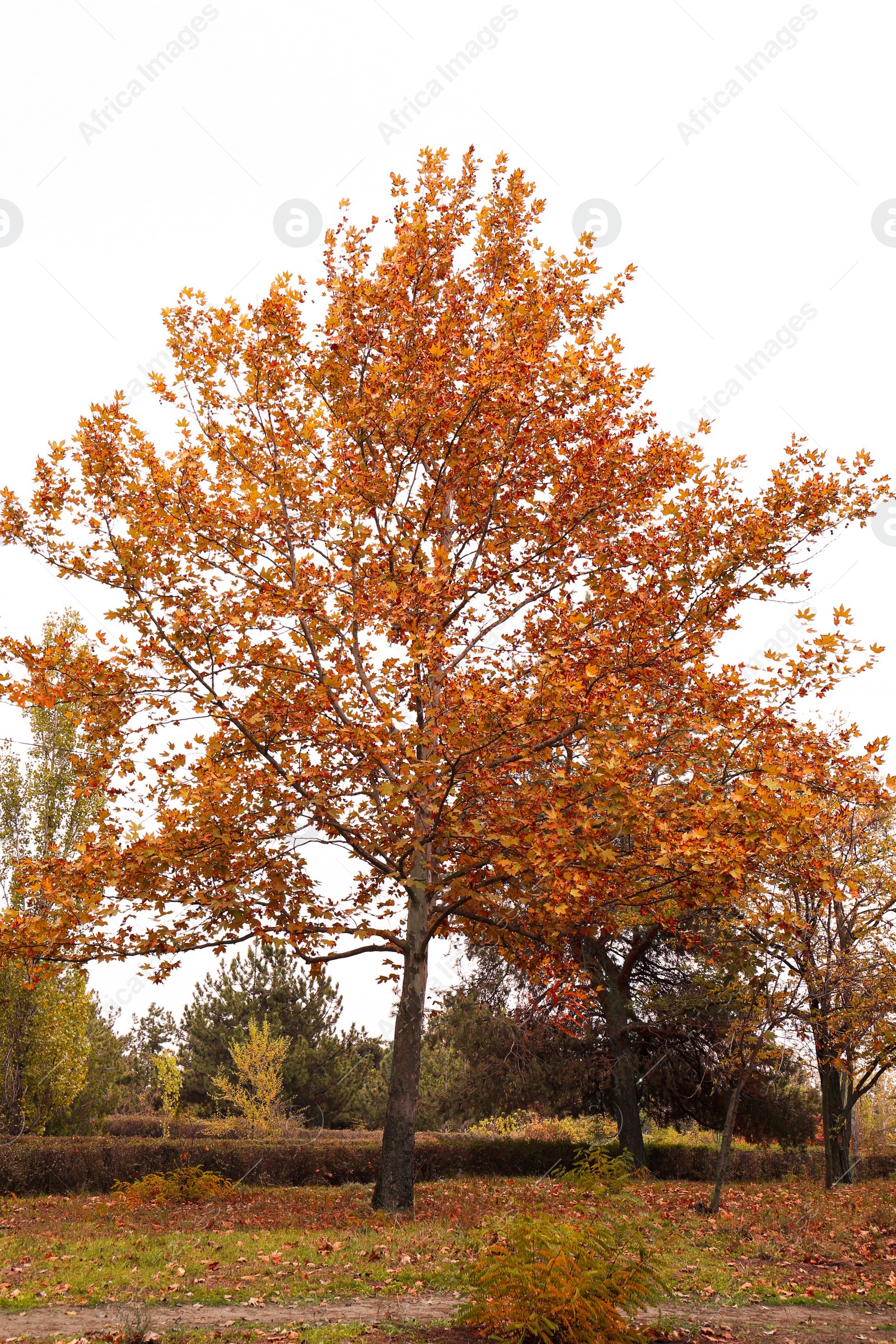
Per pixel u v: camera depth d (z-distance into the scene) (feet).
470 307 42.19
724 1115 68.39
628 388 40.45
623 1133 60.34
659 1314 21.62
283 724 38.63
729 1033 45.29
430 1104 101.09
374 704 39.27
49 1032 62.64
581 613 38.14
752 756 33.86
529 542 40.88
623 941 66.69
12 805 65.05
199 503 39.42
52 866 37.29
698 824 32.04
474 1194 43.29
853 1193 49.24
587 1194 25.75
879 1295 25.85
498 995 68.28
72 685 37.81
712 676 34.94
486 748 35.47
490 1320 19.02
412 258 41.57
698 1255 30.01
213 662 39.01
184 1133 79.82
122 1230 33.35
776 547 37.68
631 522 40.60
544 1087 65.82
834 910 51.52
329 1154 54.39
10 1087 61.21
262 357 40.93
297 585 40.45
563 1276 18.34
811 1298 25.46
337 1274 25.73
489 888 40.16
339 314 40.63
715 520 38.96
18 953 37.70
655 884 37.86
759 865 39.63
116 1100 84.74
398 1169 38.45
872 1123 95.50
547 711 33.37
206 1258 27.76
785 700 35.91
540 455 39.42
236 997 101.24
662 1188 52.03
